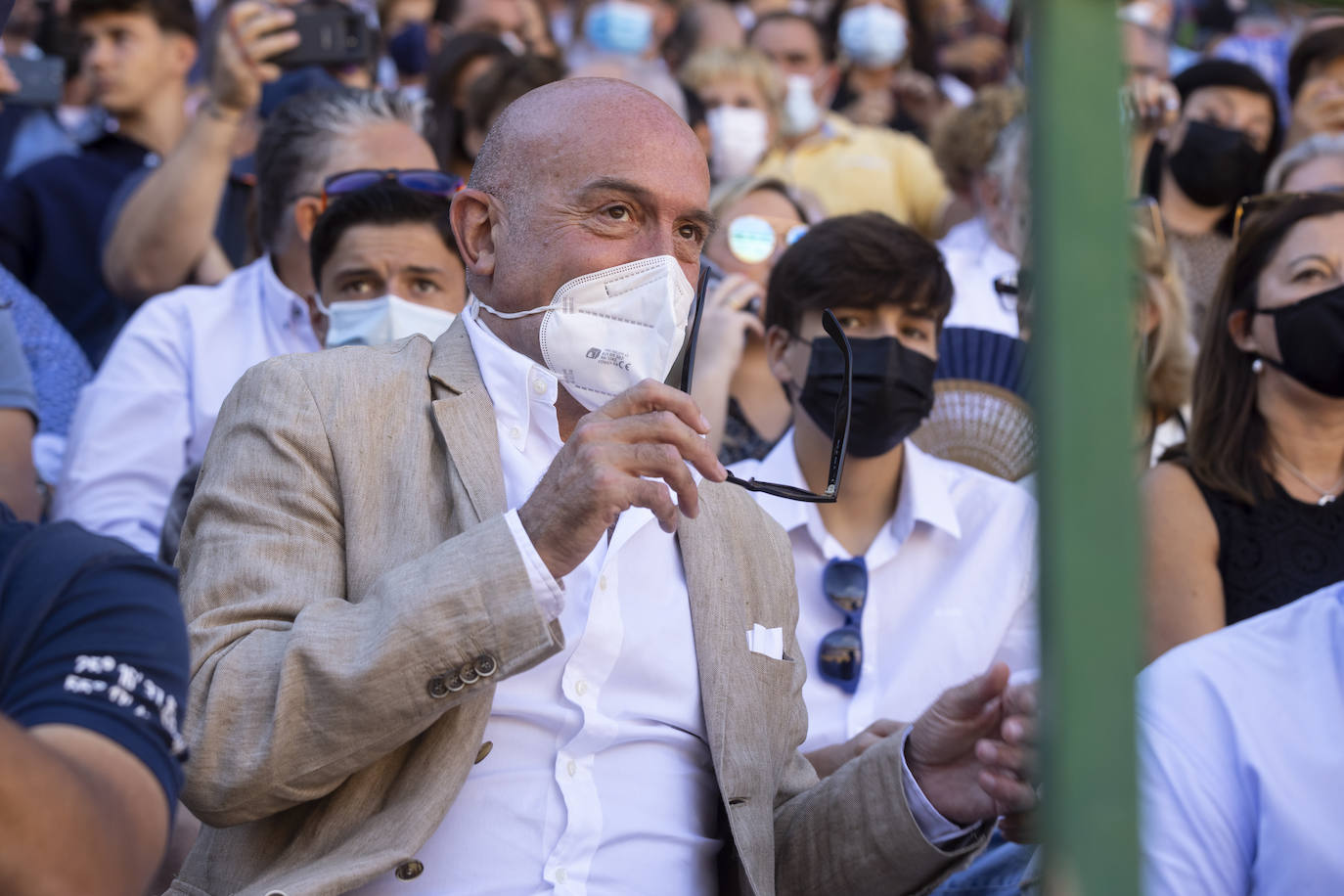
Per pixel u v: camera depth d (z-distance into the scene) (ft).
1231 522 13.19
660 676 8.73
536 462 8.86
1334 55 21.72
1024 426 15.30
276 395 8.68
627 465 7.52
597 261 8.63
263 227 15.89
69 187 19.94
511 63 19.30
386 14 27.94
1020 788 8.85
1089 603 3.33
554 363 8.71
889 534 13.41
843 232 13.41
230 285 16.29
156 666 5.80
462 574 7.56
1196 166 20.18
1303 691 9.30
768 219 16.60
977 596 13.17
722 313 15.38
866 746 11.53
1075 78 3.44
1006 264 18.58
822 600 13.05
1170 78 22.70
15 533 6.00
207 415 15.57
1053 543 3.35
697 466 7.61
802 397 13.23
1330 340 12.87
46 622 5.75
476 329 9.09
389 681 7.43
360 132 15.55
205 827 8.39
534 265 8.73
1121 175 3.43
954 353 15.74
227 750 7.56
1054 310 3.38
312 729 7.53
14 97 21.31
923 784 9.29
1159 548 13.20
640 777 8.55
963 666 12.91
